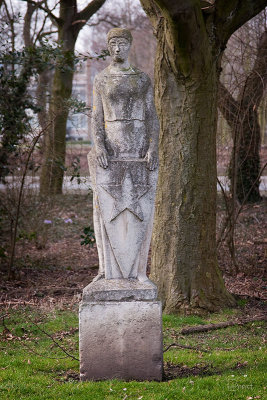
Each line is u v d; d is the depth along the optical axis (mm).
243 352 5727
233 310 7223
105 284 4914
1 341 6121
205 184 7195
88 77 20703
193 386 4723
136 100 4918
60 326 6625
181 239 7211
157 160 4945
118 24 17484
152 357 4855
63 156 10922
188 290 7207
